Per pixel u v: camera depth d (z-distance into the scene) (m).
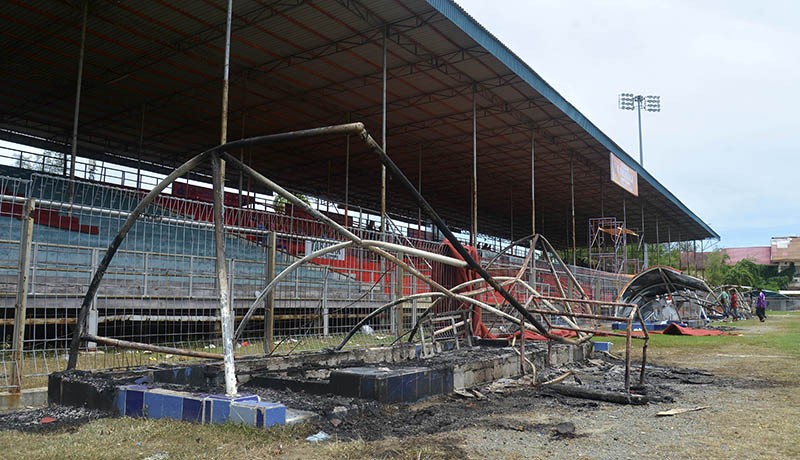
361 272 12.53
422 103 25.69
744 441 5.39
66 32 19.00
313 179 41.56
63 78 22.95
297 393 7.16
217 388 6.84
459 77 22.73
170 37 19.52
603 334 8.41
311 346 11.27
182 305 11.30
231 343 6.09
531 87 22.81
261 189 41.59
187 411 5.61
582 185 41.47
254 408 5.31
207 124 28.95
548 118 27.25
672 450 5.07
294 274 11.22
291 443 4.95
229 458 4.53
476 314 13.11
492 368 9.16
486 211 54.12
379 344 11.62
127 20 18.27
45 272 11.00
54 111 26.81
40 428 5.45
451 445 5.12
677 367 11.72
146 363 9.81
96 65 21.75
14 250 11.31
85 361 9.65
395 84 23.62
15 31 18.92
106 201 12.65
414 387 7.22
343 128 5.61
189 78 23.06
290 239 10.93
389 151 34.06
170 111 27.00
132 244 11.62
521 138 30.44
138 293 11.02
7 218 11.52
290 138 6.03
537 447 5.12
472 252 13.19
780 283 84.06
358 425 5.72
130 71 22.31
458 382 8.19
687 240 63.59
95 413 6.04
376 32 19.11
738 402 7.53
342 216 35.31
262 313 11.17
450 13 17.70
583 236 65.94
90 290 7.16
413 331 11.31
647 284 25.14
